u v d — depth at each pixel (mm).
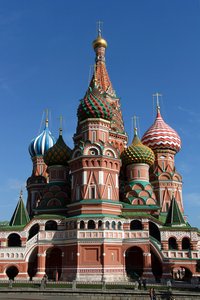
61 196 56031
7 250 49656
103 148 52312
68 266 47969
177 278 51750
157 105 71250
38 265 48906
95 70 69375
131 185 56281
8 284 43031
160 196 62844
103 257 46500
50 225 53750
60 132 61938
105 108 55188
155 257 50438
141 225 51062
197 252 47188
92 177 51281
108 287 39375
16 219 53781
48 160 59562
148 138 67188
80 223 48594
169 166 65375
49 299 33031
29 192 70062
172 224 50406
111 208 50875
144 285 38438
